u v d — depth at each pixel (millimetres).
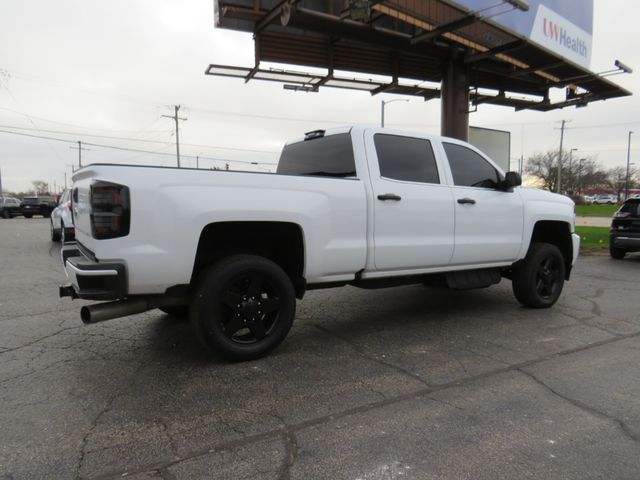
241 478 2414
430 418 3062
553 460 2588
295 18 8836
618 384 3625
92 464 2523
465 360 4152
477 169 5539
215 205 3625
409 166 4898
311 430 2902
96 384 3570
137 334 4824
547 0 10414
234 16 8969
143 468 2494
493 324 5336
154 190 3418
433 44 11117
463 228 5184
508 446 2729
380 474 2455
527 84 14719
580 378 3744
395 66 11805
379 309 6035
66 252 4246
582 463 2559
